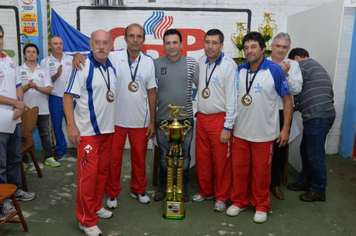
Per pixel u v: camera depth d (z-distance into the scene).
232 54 4.16
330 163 3.87
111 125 2.26
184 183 2.86
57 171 3.50
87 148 2.15
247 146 2.47
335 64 3.03
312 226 2.46
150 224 2.45
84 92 2.10
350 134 4.01
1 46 2.31
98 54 2.07
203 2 4.00
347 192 3.08
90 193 2.21
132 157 2.70
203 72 2.54
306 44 3.61
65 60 3.71
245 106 2.36
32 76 3.50
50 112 3.75
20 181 2.76
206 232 2.35
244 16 4.07
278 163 2.89
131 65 2.41
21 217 2.27
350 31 3.80
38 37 3.93
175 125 2.42
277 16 4.10
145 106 2.53
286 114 2.41
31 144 3.12
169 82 2.55
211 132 2.55
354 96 3.90
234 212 2.58
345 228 2.43
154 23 4.01
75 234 2.29
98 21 3.97
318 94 2.73
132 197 2.89
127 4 3.95
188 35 4.07
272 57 2.75
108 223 2.45
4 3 3.85
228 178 2.66
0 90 2.37
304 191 3.09
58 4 3.90
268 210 2.58
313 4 4.11
